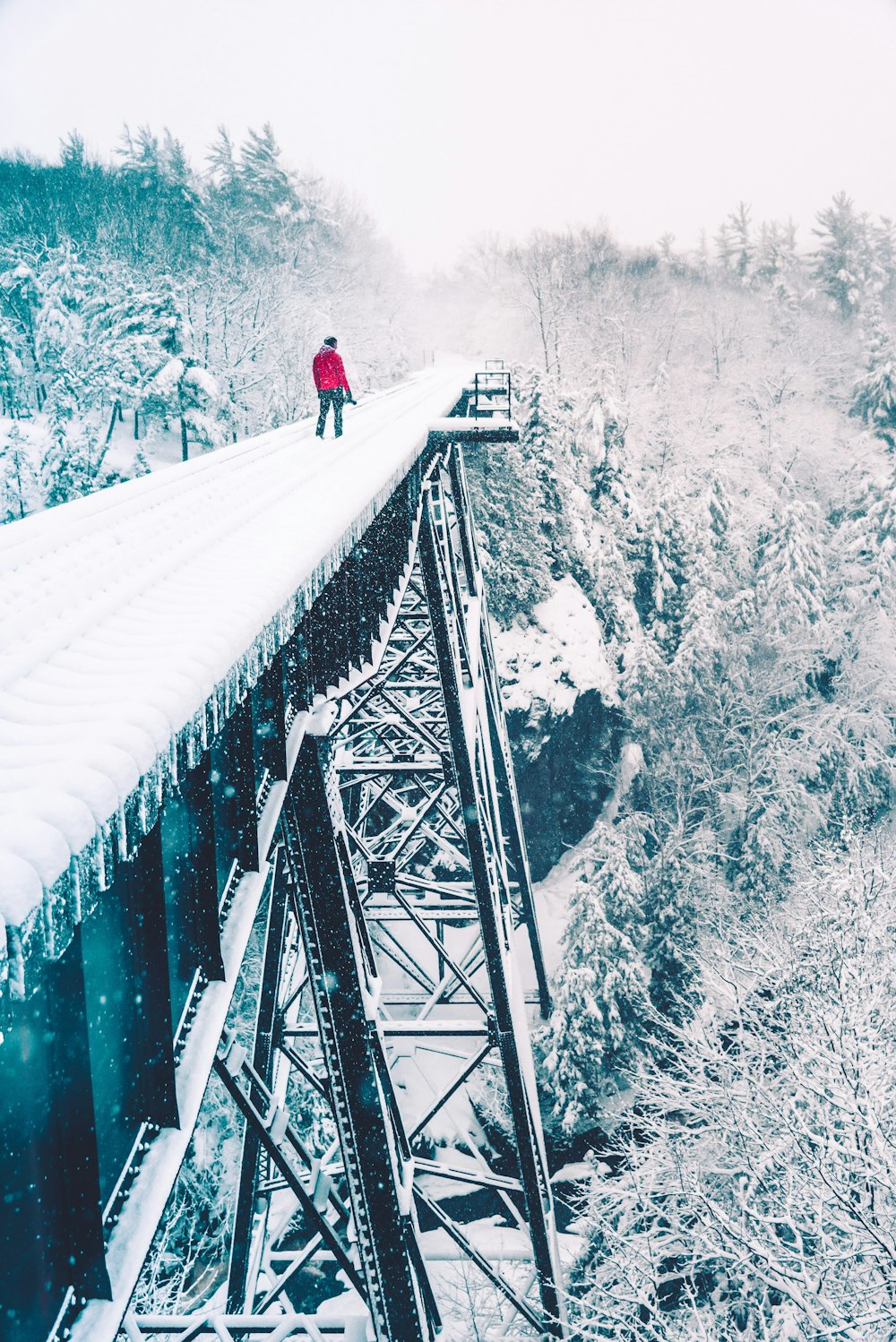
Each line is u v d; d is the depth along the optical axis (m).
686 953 23.80
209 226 51.69
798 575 36.38
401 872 10.16
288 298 47.59
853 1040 10.66
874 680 35.88
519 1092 8.89
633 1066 20.47
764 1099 11.28
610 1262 11.24
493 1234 18.41
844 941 13.31
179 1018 3.15
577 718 31.42
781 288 64.56
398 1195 5.37
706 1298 11.70
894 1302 8.05
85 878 1.72
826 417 56.81
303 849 5.11
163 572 3.82
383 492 7.54
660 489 40.31
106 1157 2.44
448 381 31.16
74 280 43.34
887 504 40.62
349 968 5.17
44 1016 2.07
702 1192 10.20
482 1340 12.59
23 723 2.07
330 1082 5.31
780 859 26.97
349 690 6.31
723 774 30.58
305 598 4.28
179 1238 15.24
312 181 63.09
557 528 34.12
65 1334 2.21
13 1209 1.92
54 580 3.65
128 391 36.56
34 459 34.94
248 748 3.93
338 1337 5.36
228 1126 15.80
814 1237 9.88
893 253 69.62
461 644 11.90
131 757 1.94
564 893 29.78
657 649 33.47
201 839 3.35
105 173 53.16
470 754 9.85
